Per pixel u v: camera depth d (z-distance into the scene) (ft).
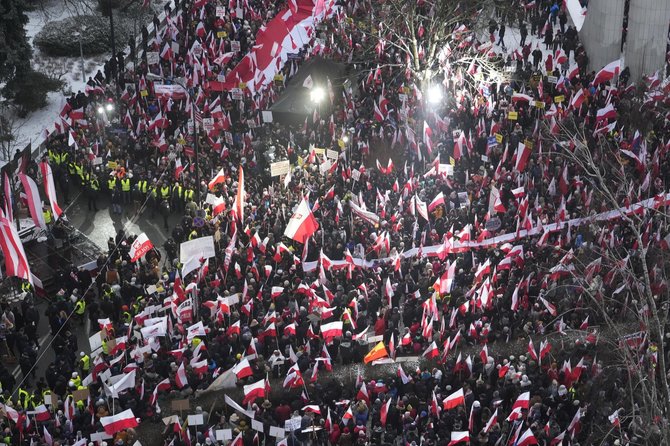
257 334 346.74
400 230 395.96
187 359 329.11
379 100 482.69
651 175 424.46
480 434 295.48
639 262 365.81
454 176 432.25
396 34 484.33
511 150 453.99
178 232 408.05
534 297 355.77
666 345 323.37
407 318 357.20
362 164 445.78
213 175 440.86
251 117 489.67
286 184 417.28
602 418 307.17
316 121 480.64
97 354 334.03
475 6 501.97
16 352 366.02
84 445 290.35
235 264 373.40
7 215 377.09
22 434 306.76
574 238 385.50
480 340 341.62
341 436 303.07
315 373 323.98
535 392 313.32
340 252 387.55
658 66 518.37
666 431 223.51
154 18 587.27
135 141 463.42
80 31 592.60
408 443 301.02
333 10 569.23
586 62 525.75
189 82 499.92
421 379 323.57
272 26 515.91
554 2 560.20
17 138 512.22
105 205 450.30
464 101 489.67
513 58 530.27
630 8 515.09
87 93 519.19
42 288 369.30
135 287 374.43
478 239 383.45
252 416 307.78
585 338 329.93
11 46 524.52
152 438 313.94
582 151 305.73
